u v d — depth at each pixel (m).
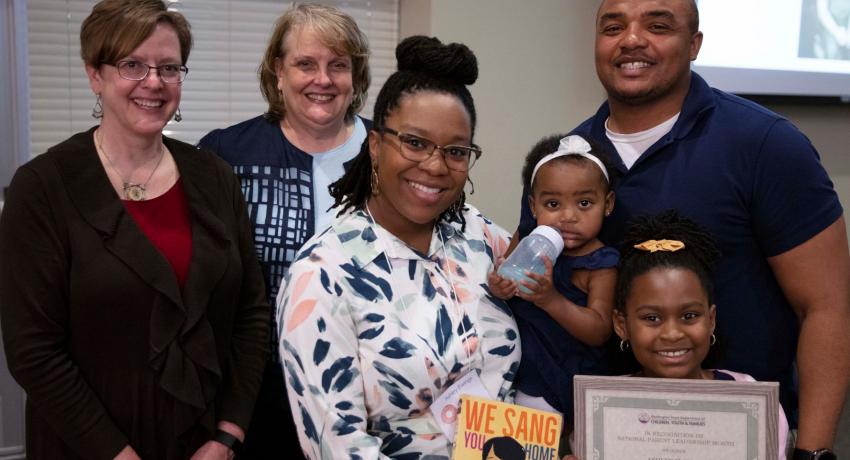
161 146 1.82
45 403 1.63
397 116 1.45
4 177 2.75
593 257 1.74
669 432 1.48
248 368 1.85
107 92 1.72
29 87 2.92
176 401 1.69
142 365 1.68
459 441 1.46
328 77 2.15
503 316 1.60
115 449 1.65
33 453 1.73
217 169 1.87
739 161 1.68
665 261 1.61
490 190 3.39
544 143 1.84
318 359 1.41
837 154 4.03
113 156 1.75
